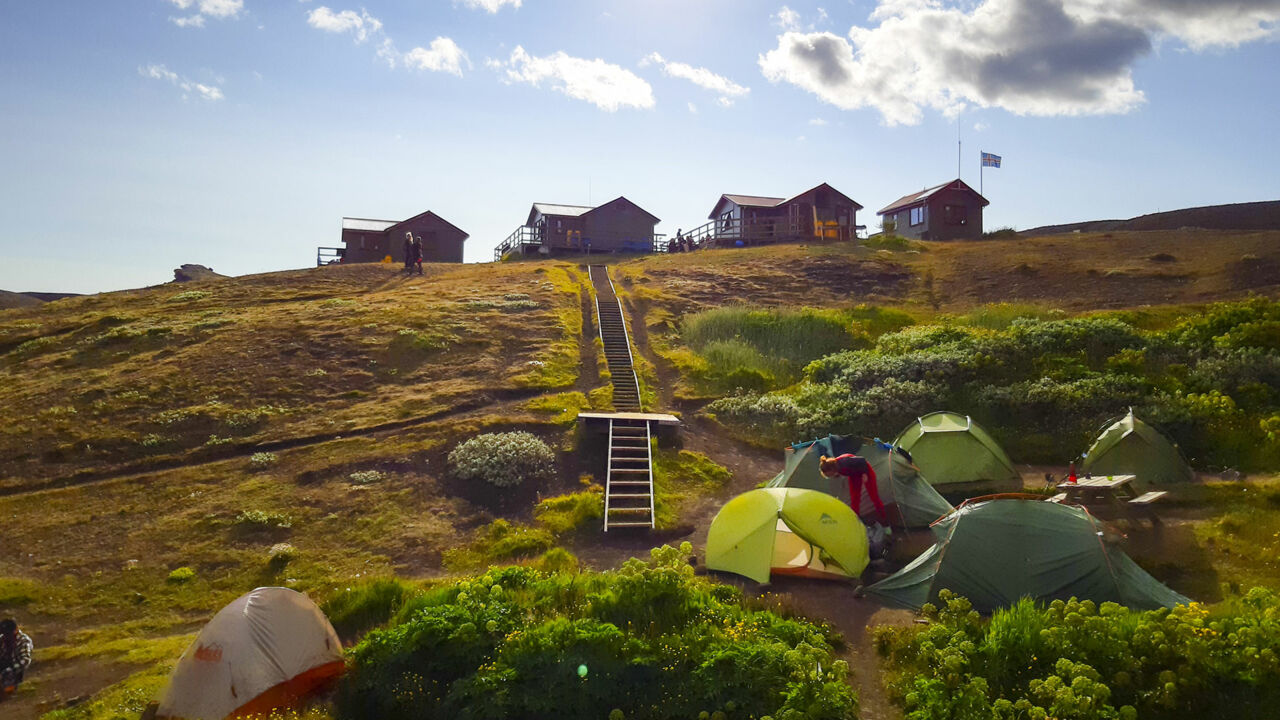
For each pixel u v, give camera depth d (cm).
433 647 1055
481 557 1598
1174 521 1424
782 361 2828
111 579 1571
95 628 1398
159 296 4194
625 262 5031
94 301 4144
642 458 1998
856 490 1422
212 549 1673
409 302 3681
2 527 1802
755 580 1291
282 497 1905
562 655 997
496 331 3225
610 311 3581
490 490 1914
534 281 4159
